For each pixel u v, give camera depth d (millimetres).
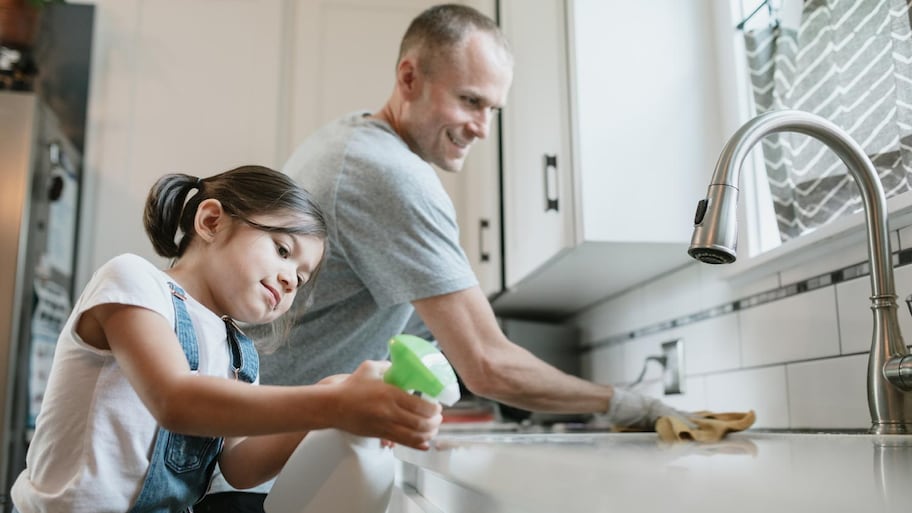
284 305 893
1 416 1887
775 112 926
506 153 2102
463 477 641
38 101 2061
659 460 710
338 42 2795
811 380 1265
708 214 829
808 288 1277
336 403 618
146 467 803
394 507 982
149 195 959
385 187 1209
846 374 1175
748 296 1463
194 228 901
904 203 1031
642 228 1517
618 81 1561
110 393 782
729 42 1529
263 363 1299
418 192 1213
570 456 778
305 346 1300
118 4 2666
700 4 1606
